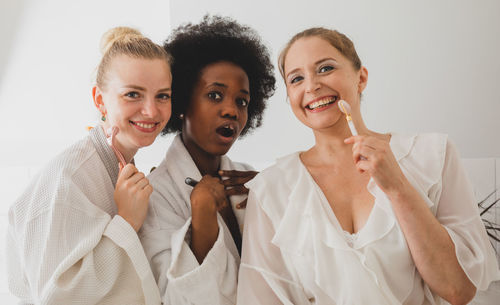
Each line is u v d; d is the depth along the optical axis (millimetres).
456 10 2139
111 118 1032
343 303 855
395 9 2188
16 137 2707
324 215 910
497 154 2137
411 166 923
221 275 953
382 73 2211
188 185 1131
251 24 2289
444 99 2174
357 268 852
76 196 937
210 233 980
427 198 886
